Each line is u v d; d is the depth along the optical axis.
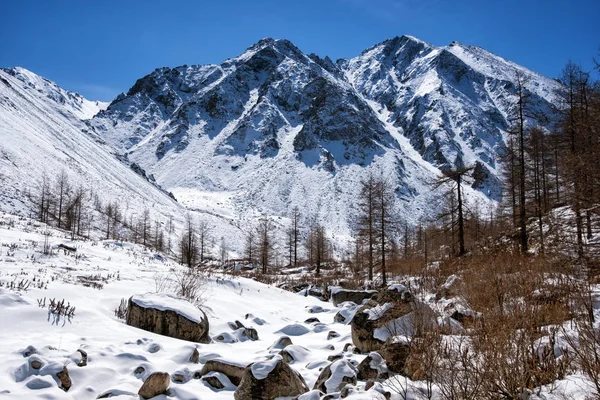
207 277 17.78
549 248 13.50
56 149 105.38
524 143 22.23
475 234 27.50
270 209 173.62
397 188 177.00
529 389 5.13
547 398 4.79
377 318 9.01
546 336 6.47
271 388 6.34
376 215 30.02
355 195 175.12
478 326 6.73
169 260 25.72
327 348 9.81
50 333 8.10
